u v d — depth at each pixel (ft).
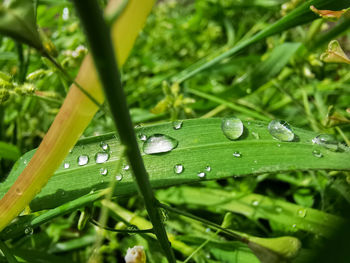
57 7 0.44
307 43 0.37
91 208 0.21
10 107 0.41
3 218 0.19
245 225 0.29
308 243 0.25
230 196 0.31
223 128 0.23
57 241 0.30
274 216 0.28
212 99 0.39
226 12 0.64
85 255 0.29
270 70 0.38
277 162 0.20
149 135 0.23
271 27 0.30
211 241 0.26
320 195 0.31
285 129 0.22
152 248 0.26
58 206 0.21
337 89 0.44
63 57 0.41
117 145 0.23
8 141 0.41
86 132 0.38
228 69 0.48
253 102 0.46
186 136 0.23
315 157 0.20
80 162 0.23
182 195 0.32
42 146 0.17
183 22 0.71
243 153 0.21
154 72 0.57
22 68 0.35
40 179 0.18
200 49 0.65
